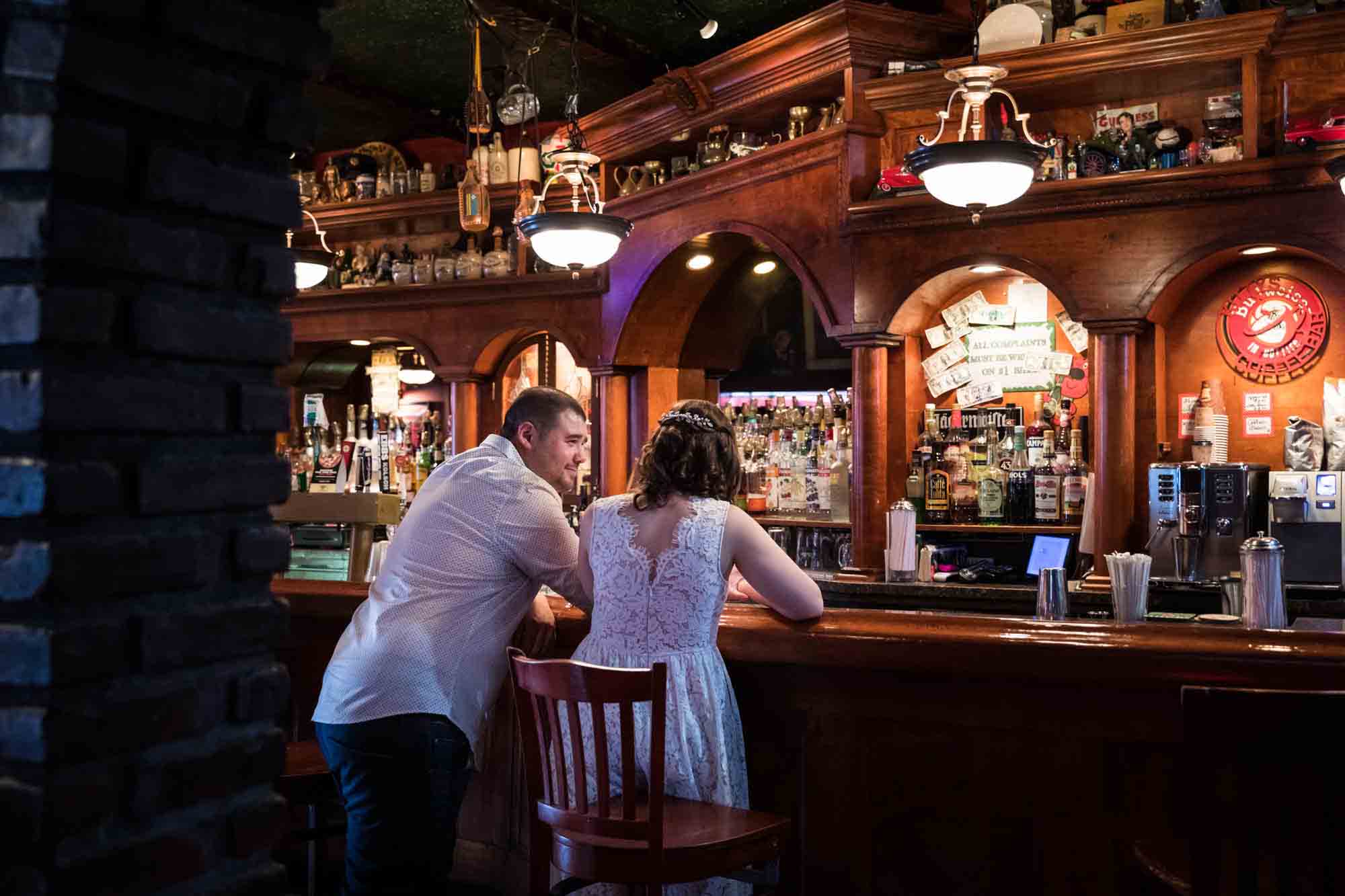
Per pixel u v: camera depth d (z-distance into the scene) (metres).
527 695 2.35
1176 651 2.34
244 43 1.17
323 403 8.48
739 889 2.51
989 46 5.04
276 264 1.23
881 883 2.66
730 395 7.37
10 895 1.03
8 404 1.02
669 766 2.42
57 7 1.02
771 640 2.62
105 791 1.07
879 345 5.32
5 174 1.03
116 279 1.09
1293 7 4.58
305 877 3.47
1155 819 2.43
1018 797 2.55
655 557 2.45
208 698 1.16
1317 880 2.13
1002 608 4.78
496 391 7.50
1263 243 4.47
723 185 5.84
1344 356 4.73
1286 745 1.80
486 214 5.09
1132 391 4.79
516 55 6.53
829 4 5.56
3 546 1.03
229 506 1.18
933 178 3.84
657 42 6.42
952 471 5.55
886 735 2.66
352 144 8.29
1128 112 5.07
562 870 2.27
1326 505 4.56
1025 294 5.55
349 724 2.45
